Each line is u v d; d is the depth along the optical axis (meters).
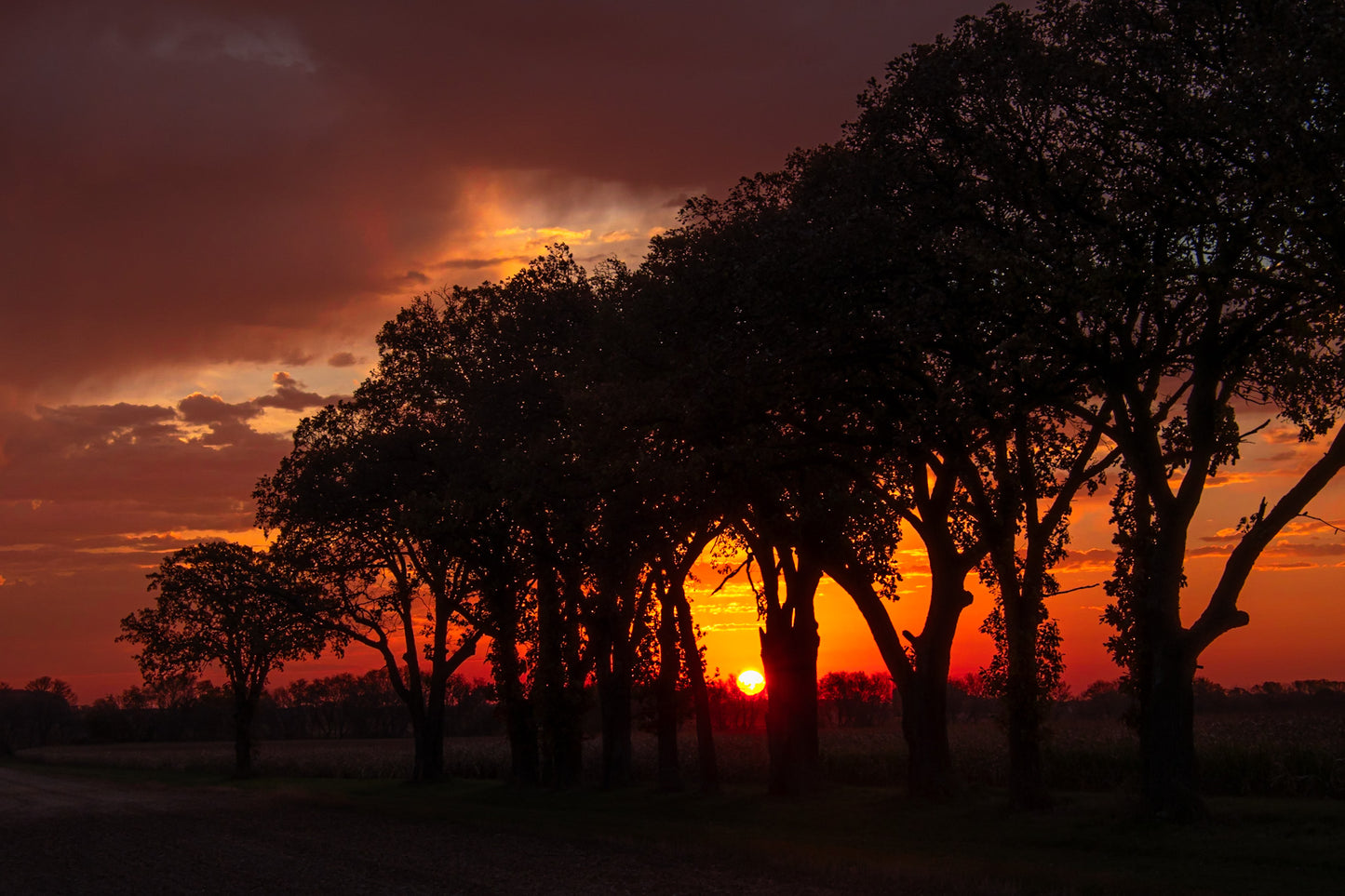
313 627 50.09
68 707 194.50
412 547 46.97
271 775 64.69
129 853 21.39
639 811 28.62
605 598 34.47
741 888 14.67
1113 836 19.25
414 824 26.22
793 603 31.80
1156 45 18.84
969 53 19.95
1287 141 17.28
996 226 20.89
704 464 23.98
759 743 58.09
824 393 23.05
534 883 15.58
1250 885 14.38
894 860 17.17
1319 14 16.64
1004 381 19.88
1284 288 18.81
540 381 34.78
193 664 59.50
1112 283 19.03
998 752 39.25
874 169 20.80
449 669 49.03
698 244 23.66
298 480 42.03
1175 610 20.97
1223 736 38.84
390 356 40.91
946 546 26.62
